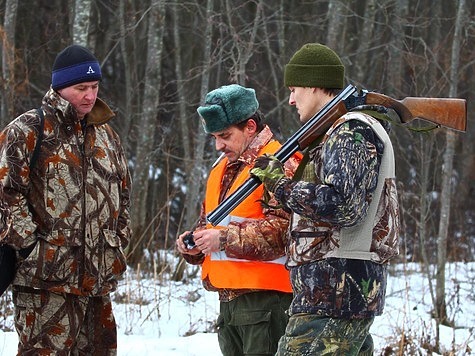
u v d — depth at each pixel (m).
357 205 3.66
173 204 15.68
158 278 9.56
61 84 4.73
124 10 14.51
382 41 16.48
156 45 11.94
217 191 4.69
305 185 3.71
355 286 3.78
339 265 3.78
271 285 4.45
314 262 3.82
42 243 4.68
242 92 4.59
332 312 3.78
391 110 4.17
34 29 16.77
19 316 4.80
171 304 8.45
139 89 16.34
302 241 3.85
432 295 8.48
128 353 6.46
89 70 4.74
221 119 4.55
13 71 10.58
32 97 16.14
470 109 17.66
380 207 3.82
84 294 4.80
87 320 4.97
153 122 11.98
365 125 3.76
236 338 4.68
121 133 16.61
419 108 3.96
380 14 16.27
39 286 4.68
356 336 3.84
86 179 4.80
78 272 4.76
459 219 15.53
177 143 15.44
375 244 3.81
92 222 4.81
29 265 4.66
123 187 5.08
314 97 4.05
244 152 4.61
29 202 4.70
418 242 12.48
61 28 15.45
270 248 4.39
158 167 15.77
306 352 3.82
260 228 4.39
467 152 17.58
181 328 7.64
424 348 7.11
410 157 13.84
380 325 7.49
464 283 10.84
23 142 4.64
